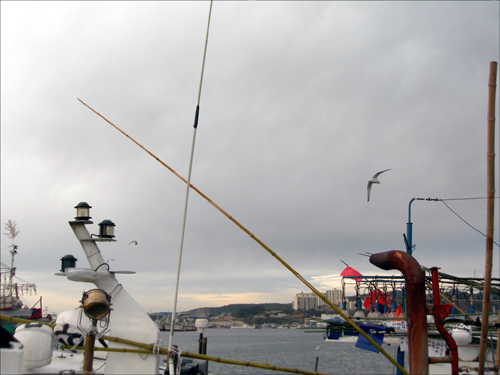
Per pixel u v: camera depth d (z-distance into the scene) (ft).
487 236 22.90
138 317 30.32
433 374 40.22
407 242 57.47
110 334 29.89
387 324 46.57
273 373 148.87
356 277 57.00
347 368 148.36
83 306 27.61
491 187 22.47
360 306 56.85
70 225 31.30
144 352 28.96
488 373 36.94
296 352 256.93
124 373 29.17
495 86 22.35
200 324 69.97
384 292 56.95
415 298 27.12
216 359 27.12
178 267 26.50
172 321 26.50
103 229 31.35
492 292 49.96
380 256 30.73
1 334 22.94
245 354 256.93
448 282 49.85
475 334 42.73
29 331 32.30
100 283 30.76
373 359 182.29
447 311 26.81
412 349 26.61
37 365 32.07
